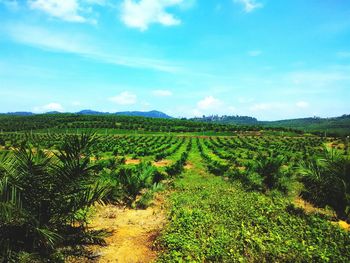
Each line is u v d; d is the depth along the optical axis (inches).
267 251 255.3
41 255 213.9
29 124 4817.9
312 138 3511.3
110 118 6146.7
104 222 372.2
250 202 459.2
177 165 901.2
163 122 5748.0
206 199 497.7
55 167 233.5
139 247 281.6
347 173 346.3
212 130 4680.1
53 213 233.5
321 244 273.9
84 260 250.7
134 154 1685.5
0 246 200.1
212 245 267.3
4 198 210.8
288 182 603.5
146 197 472.7
